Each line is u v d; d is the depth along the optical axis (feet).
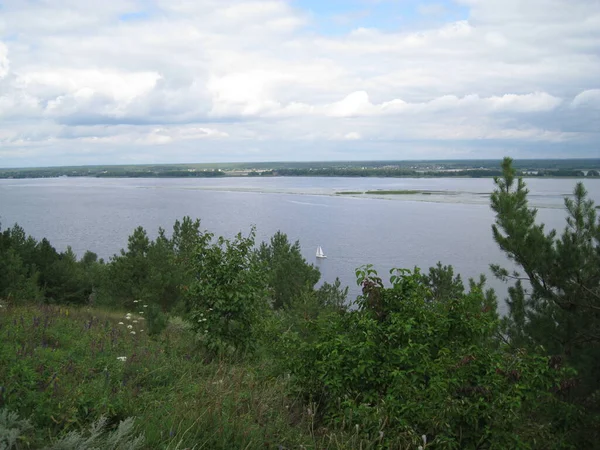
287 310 80.69
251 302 32.63
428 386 19.66
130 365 22.62
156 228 408.26
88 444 13.39
